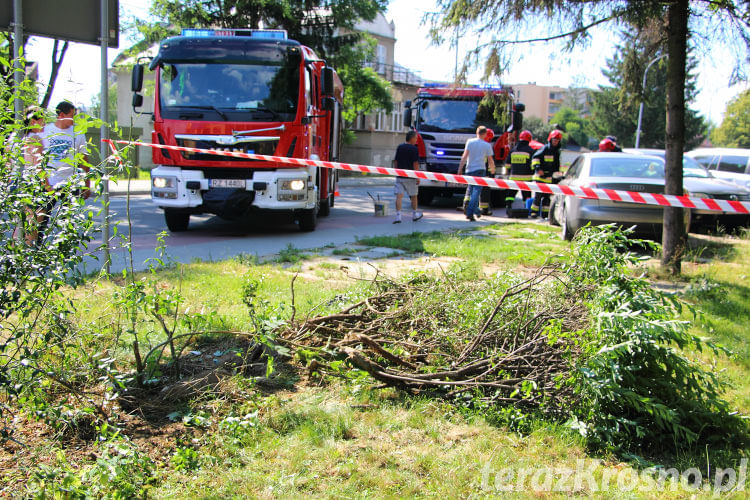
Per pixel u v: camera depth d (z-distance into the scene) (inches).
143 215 534.9
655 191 386.6
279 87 413.1
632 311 142.0
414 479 113.7
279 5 1058.1
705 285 274.5
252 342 169.2
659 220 387.9
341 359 162.1
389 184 1223.5
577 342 143.4
